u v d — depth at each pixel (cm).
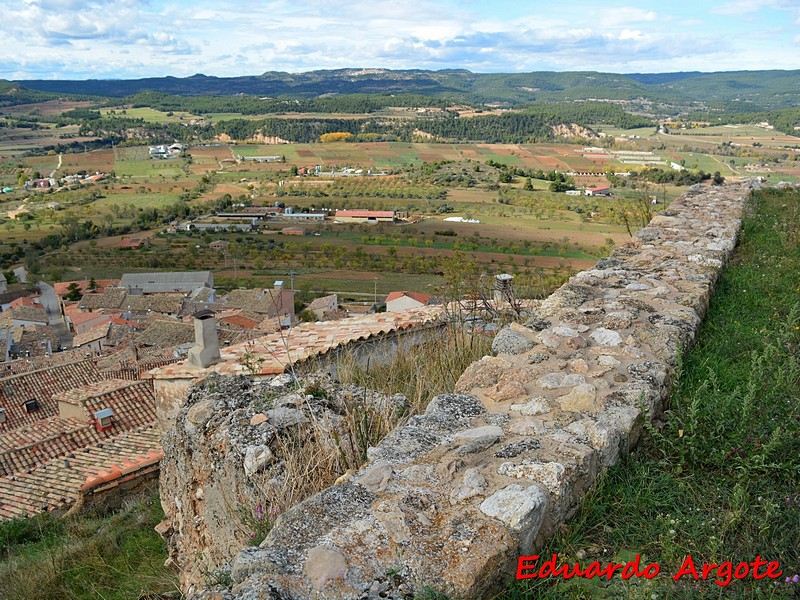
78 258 9038
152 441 1399
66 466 1305
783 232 1077
